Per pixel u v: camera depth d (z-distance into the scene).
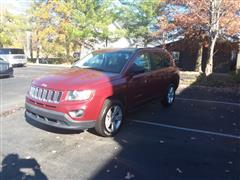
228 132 5.57
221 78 15.04
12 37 34.19
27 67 23.66
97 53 6.36
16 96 9.02
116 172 3.76
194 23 14.71
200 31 16.25
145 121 6.23
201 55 22.38
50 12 28.62
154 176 3.67
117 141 4.91
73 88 4.50
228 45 19.89
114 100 5.08
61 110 4.44
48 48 30.44
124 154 4.35
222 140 5.09
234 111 7.38
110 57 5.94
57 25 28.84
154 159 4.19
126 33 25.89
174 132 5.50
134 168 3.89
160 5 19.08
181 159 4.21
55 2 27.69
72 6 27.28
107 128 4.99
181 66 26.14
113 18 26.41
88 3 25.81
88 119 4.57
